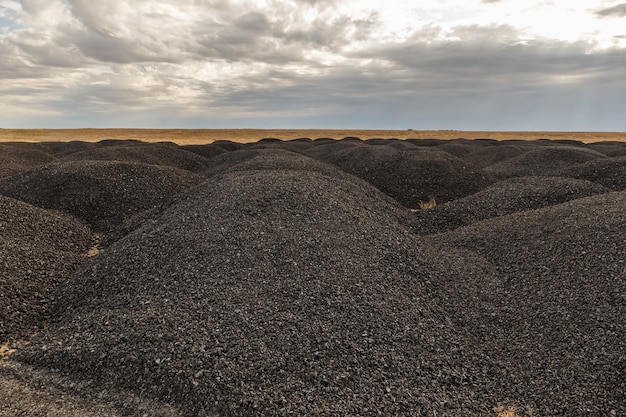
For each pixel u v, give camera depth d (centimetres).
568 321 818
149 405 630
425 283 1002
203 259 997
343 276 946
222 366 671
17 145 3903
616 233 1034
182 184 2119
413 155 2966
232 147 4638
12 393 648
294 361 698
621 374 678
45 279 1066
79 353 734
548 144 4741
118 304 902
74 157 3014
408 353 749
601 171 2217
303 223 1193
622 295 831
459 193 2438
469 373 728
